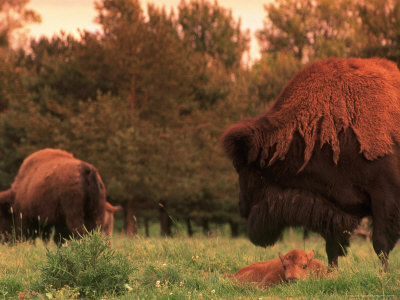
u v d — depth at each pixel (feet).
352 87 57.21
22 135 227.40
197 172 222.48
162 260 65.41
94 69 241.96
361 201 55.06
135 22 247.29
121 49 236.02
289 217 56.13
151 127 222.28
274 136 57.16
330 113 56.34
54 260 47.29
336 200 55.36
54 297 43.96
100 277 46.47
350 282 46.09
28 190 83.61
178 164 213.87
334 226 55.21
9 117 230.89
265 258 72.23
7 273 55.36
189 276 53.06
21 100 236.43
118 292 46.37
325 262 72.18
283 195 56.39
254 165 57.67
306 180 56.03
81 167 80.23
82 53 238.48
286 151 56.34
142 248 70.69
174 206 228.02
